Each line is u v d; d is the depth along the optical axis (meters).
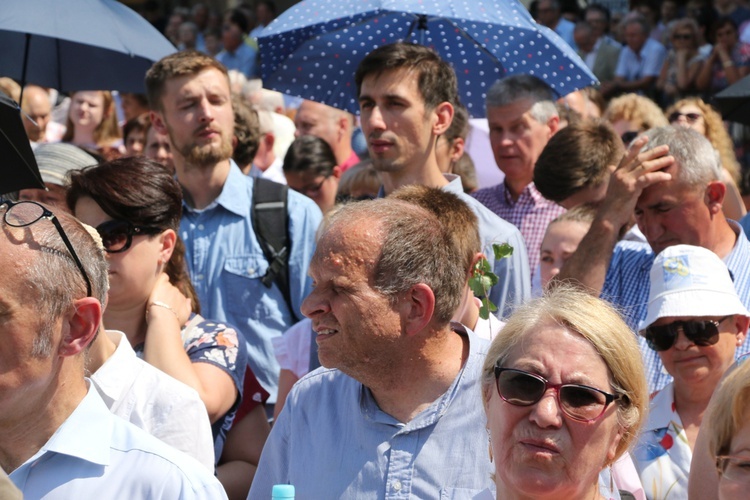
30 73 16.80
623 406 6.84
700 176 11.03
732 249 11.29
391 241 7.70
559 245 12.77
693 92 30.14
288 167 18.20
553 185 13.52
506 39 15.28
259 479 8.77
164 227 10.03
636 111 17.97
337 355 7.77
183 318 10.28
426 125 12.59
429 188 9.46
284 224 13.43
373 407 8.16
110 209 9.73
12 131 8.78
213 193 13.62
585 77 15.16
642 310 11.72
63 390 6.62
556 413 6.61
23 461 6.64
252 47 39.06
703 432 7.95
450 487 7.80
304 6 14.59
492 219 12.10
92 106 22.11
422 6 13.62
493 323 10.12
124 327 10.16
